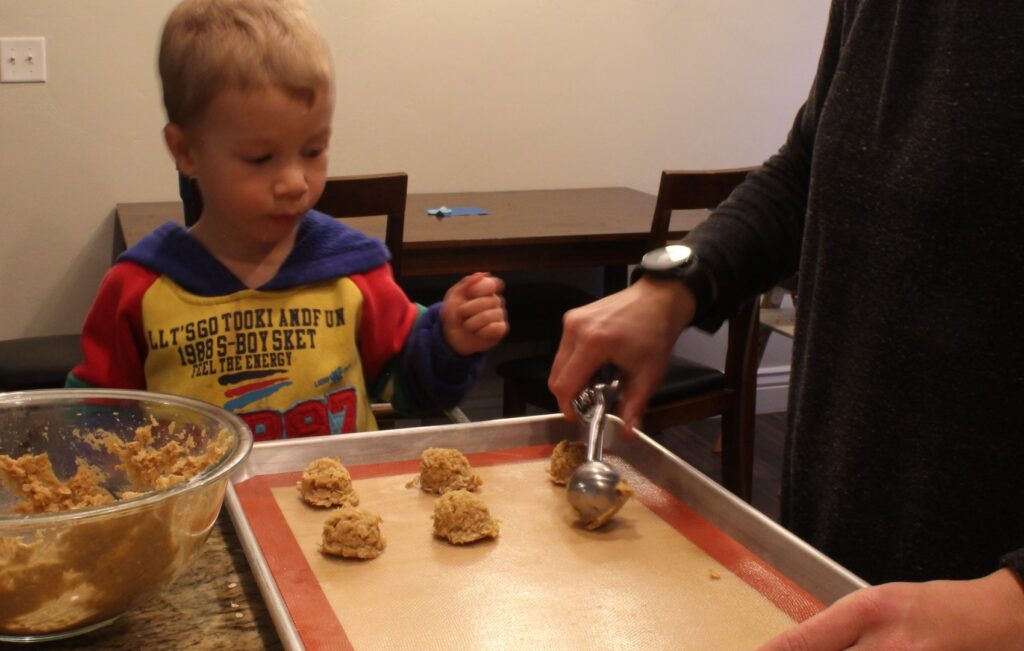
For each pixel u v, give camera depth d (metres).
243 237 1.17
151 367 1.16
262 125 1.03
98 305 1.16
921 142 0.83
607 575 0.79
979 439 0.81
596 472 0.86
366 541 0.79
